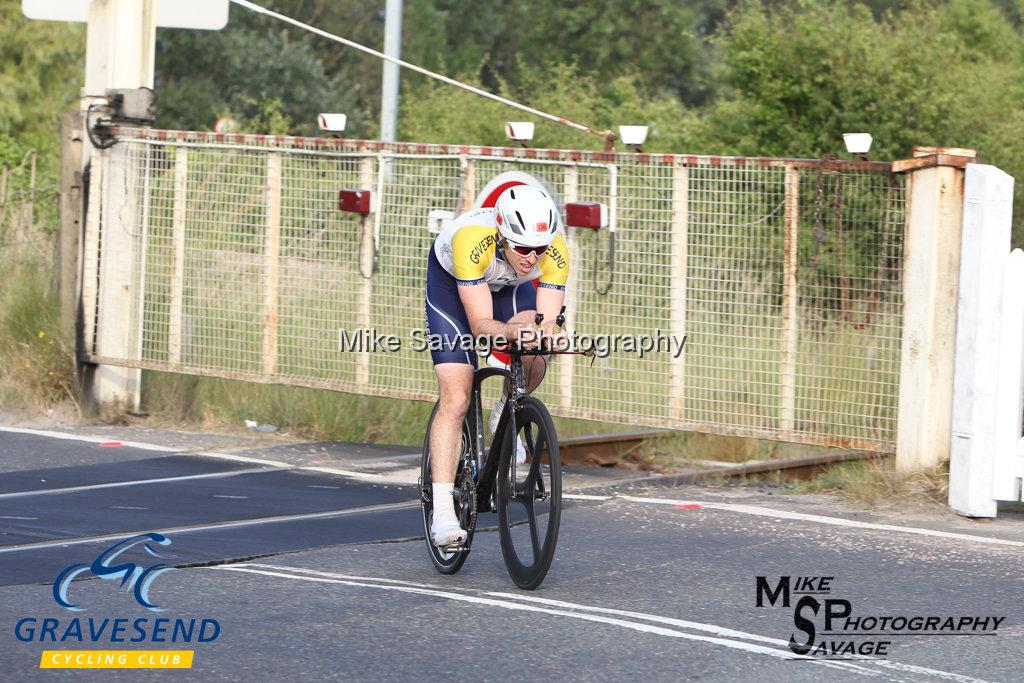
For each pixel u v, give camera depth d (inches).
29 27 2436.0
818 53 1364.4
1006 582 475.2
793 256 644.7
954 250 596.1
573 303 705.6
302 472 678.5
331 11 3334.2
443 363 466.6
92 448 733.3
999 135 1346.0
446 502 463.5
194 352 801.6
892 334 621.6
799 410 648.4
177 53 3009.4
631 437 761.0
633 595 450.6
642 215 687.7
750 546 525.7
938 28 1455.5
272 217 772.6
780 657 384.5
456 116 1829.5
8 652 378.3
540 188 469.7
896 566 495.5
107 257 820.0
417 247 735.7
